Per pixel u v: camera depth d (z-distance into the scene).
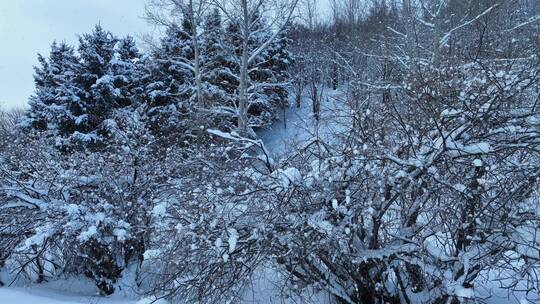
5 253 11.42
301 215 6.29
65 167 11.67
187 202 7.42
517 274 6.18
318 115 7.93
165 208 7.40
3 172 11.14
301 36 31.06
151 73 24.38
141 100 22.78
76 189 10.70
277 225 6.30
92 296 10.20
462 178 6.16
